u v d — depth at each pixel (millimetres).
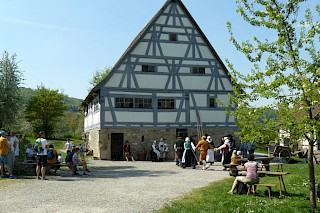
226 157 18781
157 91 25797
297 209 8367
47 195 9797
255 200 9328
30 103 50156
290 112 7930
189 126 26250
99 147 24453
